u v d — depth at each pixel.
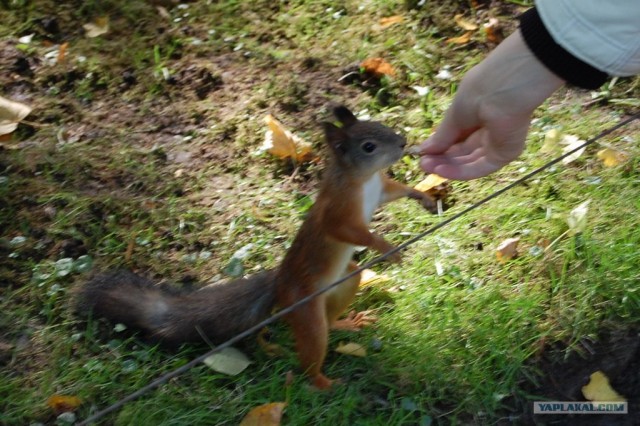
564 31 0.90
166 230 1.21
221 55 1.45
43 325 1.11
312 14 1.52
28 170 1.27
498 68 0.94
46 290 1.14
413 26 1.48
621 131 1.31
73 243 1.19
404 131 1.33
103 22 1.49
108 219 1.22
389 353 1.08
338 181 1.06
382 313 1.13
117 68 1.42
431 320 1.11
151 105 1.38
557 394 1.05
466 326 1.10
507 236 1.19
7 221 1.20
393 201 1.21
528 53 0.92
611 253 1.14
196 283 1.16
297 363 1.08
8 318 1.11
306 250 1.06
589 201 1.20
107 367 1.06
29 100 1.37
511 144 0.99
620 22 0.88
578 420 1.03
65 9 1.51
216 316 1.09
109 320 1.11
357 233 1.05
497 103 0.95
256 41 1.48
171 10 1.53
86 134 1.33
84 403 1.03
